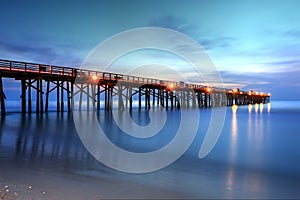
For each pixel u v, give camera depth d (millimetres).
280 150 9844
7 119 17125
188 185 5758
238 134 14266
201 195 5223
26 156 7754
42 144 9617
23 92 20031
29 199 4719
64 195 4980
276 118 25969
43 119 17766
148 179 6078
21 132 12250
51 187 5352
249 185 5859
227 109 44844
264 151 9641
